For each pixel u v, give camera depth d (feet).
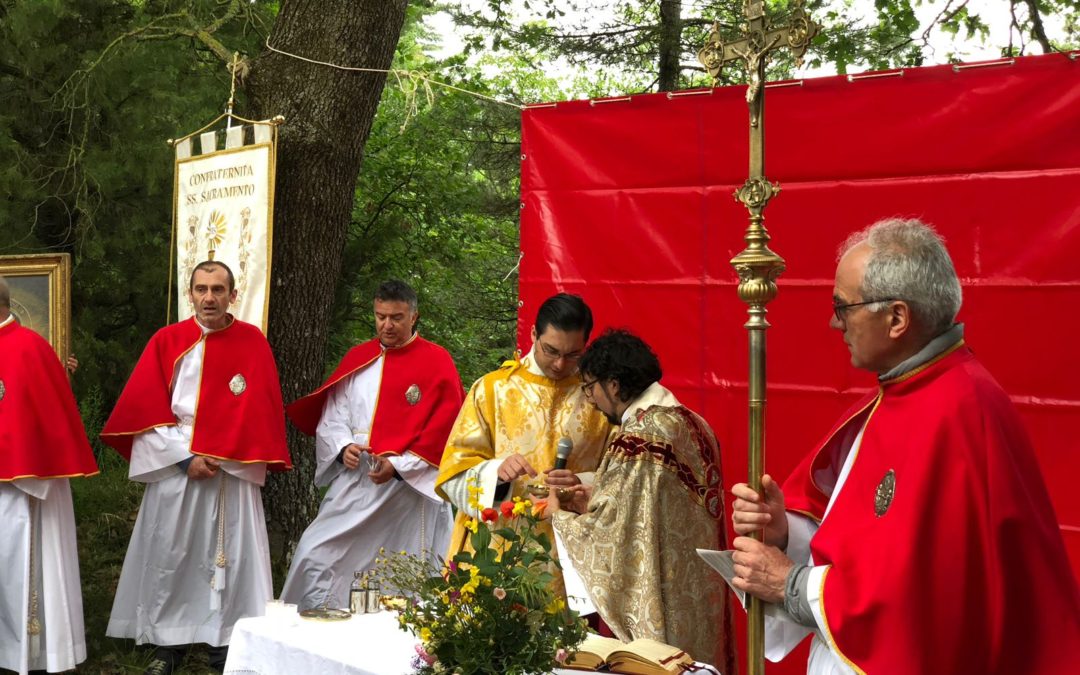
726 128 14.21
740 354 14.32
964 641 6.84
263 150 18.31
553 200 15.46
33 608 16.58
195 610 17.44
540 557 8.14
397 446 17.69
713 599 10.29
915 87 13.04
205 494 17.33
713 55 8.50
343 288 36.86
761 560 7.79
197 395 17.25
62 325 20.63
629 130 14.87
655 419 10.30
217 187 19.21
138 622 17.39
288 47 21.43
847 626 7.06
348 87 21.39
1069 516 12.29
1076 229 12.25
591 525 10.14
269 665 10.37
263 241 18.28
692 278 14.55
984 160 12.69
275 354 21.93
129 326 33.91
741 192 8.26
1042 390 12.44
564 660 8.22
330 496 18.44
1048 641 6.76
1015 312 12.57
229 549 17.42
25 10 28.27
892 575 6.89
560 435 12.01
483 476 11.71
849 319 7.54
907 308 7.27
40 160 30.37
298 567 18.08
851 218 13.48
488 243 44.55
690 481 10.21
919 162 13.05
